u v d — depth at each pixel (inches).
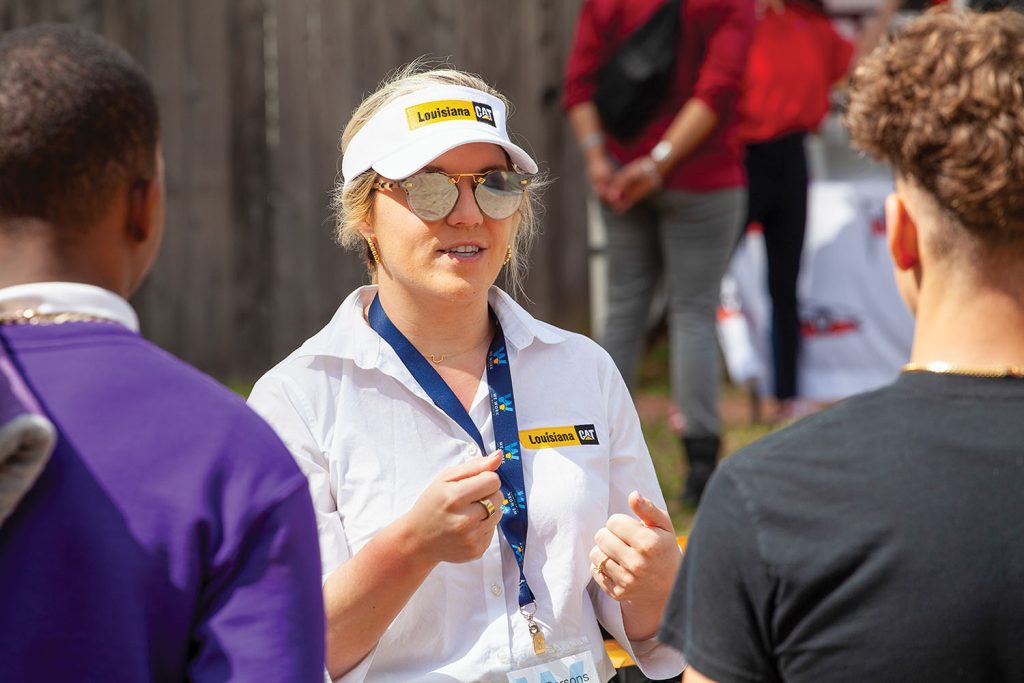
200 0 453.4
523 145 490.3
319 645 93.8
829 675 90.7
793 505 92.7
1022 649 87.2
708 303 338.6
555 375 167.8
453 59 480.4
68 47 93.8
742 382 442.9
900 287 101.1
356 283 477.1
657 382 491.8
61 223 92.8
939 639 87.6
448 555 141.9
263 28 459.8
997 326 93.4
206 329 465.4
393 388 161.6
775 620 92.7
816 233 442.9
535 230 190.4
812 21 401.1
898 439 92.6
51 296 92.3
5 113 90.3
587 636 159.0
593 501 160.7
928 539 88.6
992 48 92.6
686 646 98.0
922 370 95.4
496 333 169.9
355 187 165.9
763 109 394.0
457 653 153.2
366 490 155.9
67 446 89.2
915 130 93.1
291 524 92.7
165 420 91.7
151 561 88.8
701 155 329.1
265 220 467.5
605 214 348.8
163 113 453.7
